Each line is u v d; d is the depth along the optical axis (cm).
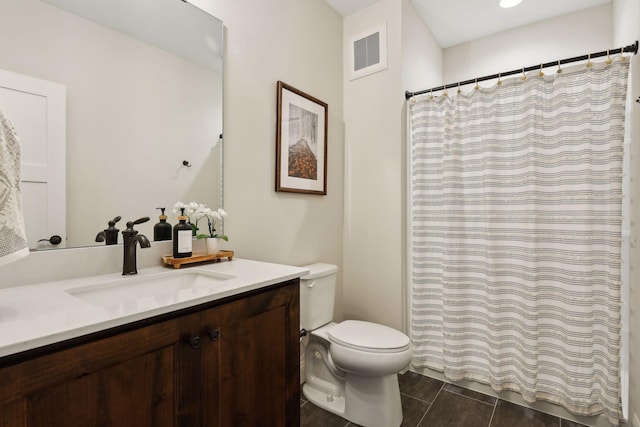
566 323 168
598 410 162
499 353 186
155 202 135
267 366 110
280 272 122
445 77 299
